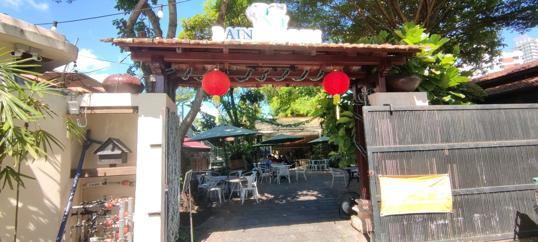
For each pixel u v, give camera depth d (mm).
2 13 4621
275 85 6727
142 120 4770
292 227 6449
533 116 5395
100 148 5055
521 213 5070
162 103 4859
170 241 5176
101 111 4812
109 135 5395
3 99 3246
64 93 4691
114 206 5070
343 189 11125
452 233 4836
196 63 5418
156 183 4684
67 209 4309
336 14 10062
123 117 5492
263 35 5203
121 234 4387
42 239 4367
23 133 3543
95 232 5113
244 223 6906
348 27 10414
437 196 4844
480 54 10453
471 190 4961
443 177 4906
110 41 4559
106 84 5008
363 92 6020
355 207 6355
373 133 4863
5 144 3518
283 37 5266
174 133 5934
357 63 5617
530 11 9109
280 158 23891
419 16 9508
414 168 4883
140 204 4617
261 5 5281
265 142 19156
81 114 4895
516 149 5230
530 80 8570
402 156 4879
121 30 9375
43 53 5312
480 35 9719
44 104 4117
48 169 4480
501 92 8836
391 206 4715
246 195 10242
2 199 4230
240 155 16953
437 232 4805
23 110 3561
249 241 5711
